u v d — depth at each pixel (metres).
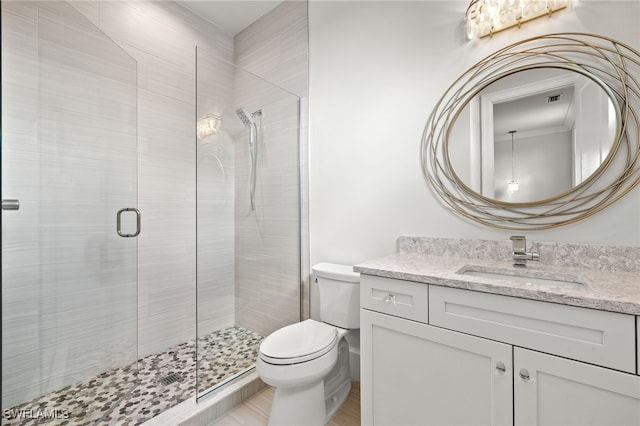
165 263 2.33
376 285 1.32
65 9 1.49
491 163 1.48
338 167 2.09
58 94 1.47
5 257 1.32
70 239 1.54
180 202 2.44
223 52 2.80
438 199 1.65
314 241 2.26
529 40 1.37
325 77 2.17
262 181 2.09
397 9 1.80
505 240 1.44
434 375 1.16
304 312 2.35
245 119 2.00
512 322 0.99
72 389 1.51
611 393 0.84
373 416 1.33
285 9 2.44
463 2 1.57
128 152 1.83
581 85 1.27
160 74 2.33
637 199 1.17
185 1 2.45
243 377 1.90
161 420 1.50
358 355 1.94
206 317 1.78
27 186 1.37
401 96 1.78
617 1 1.21
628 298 0.84
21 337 1.36
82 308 1.58
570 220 1.29
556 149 1.32
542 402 0.94
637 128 1.16
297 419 1.47
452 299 1.11
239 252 1.96
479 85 1.52
